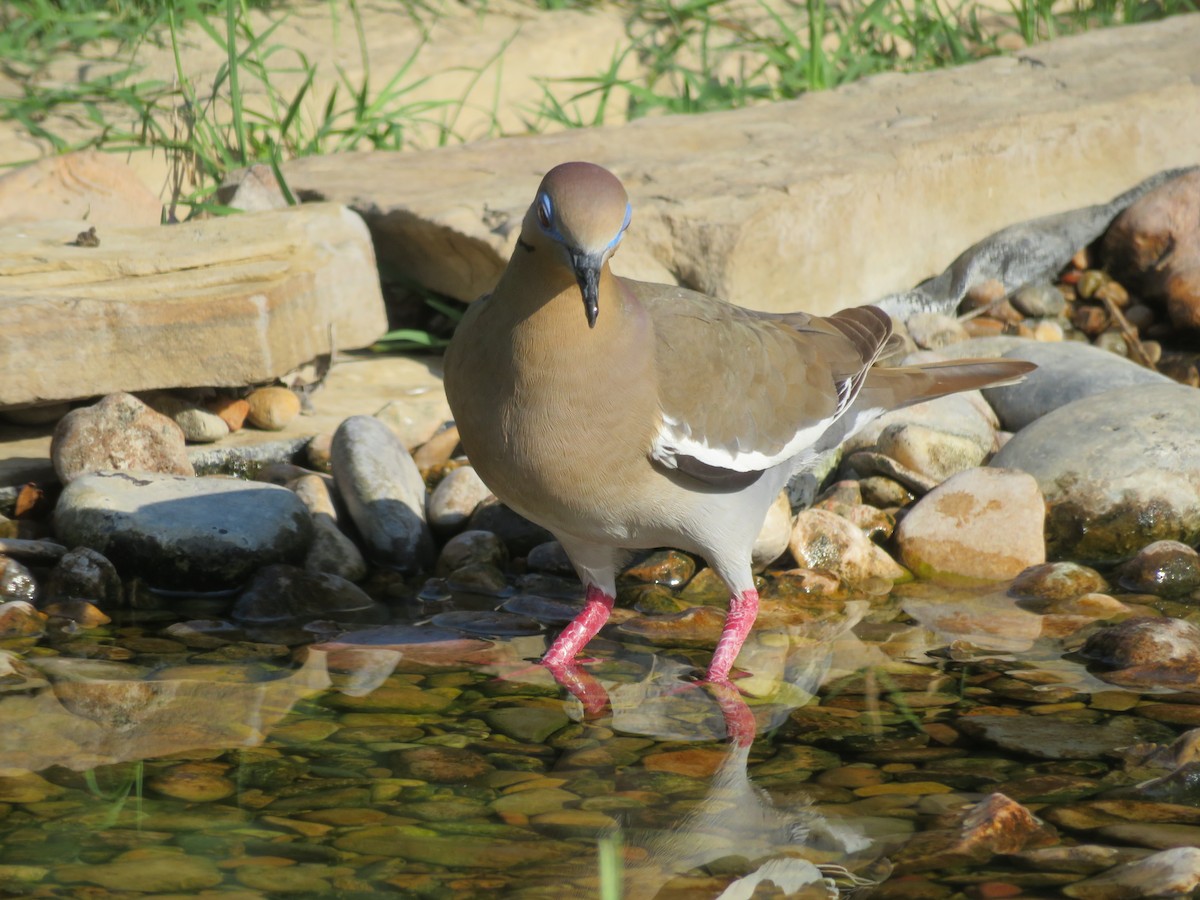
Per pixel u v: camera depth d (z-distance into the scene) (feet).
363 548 35.35
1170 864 20.65
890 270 45.75
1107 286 47.75
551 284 26.76
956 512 35.53
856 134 48.80
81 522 32.94
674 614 33.14
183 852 21.42
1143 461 36.24
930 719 26.66
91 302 35.40
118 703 26.86
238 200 45.27
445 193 45.37
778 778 24.29
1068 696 27.61
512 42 57.00
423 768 24.52
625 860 21.49
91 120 48.21
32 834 21.84
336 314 40.75
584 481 28.27
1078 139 48.67
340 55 54.75
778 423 30.81
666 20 61.67
